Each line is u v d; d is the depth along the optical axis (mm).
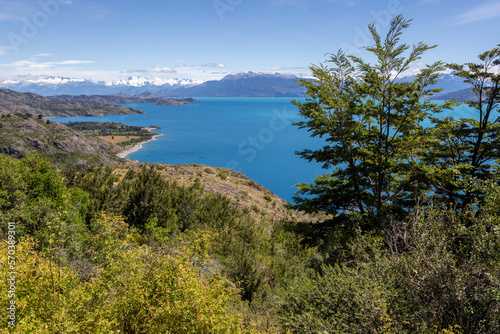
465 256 5066
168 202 18078
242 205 30750
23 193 11695
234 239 16453
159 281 4219
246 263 11508
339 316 4918
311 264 12219
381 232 8125
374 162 15406
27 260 4145
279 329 5957
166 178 33281
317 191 16422
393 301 4746
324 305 5238
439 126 17812
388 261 5832
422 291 4773
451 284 4477
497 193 5273
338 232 12758
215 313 4410
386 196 15625
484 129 16375
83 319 3713
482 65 16875
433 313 4391
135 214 15328
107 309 3994
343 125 14922
